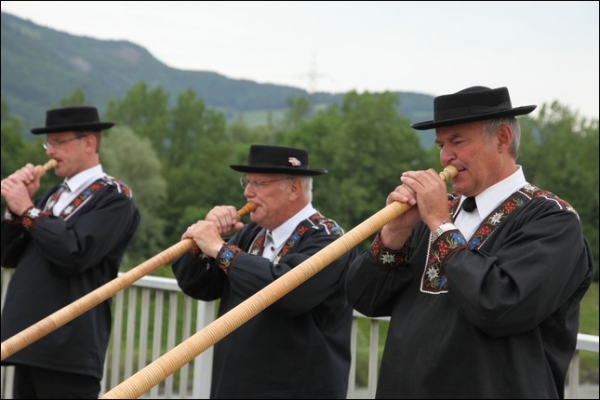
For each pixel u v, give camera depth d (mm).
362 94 48688
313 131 50031
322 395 5973
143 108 64875
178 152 62062
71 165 7344
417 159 47969
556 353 4484
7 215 7410
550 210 4406
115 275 7457
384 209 4551
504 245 4402
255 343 5977
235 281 5898
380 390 4609
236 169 6219
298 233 6145
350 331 6219
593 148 41562
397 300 4762
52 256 6961
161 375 3877
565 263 4293
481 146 4523
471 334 4359
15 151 44812
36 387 7121
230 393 6008
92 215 7090
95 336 7168
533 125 43938
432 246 4625
